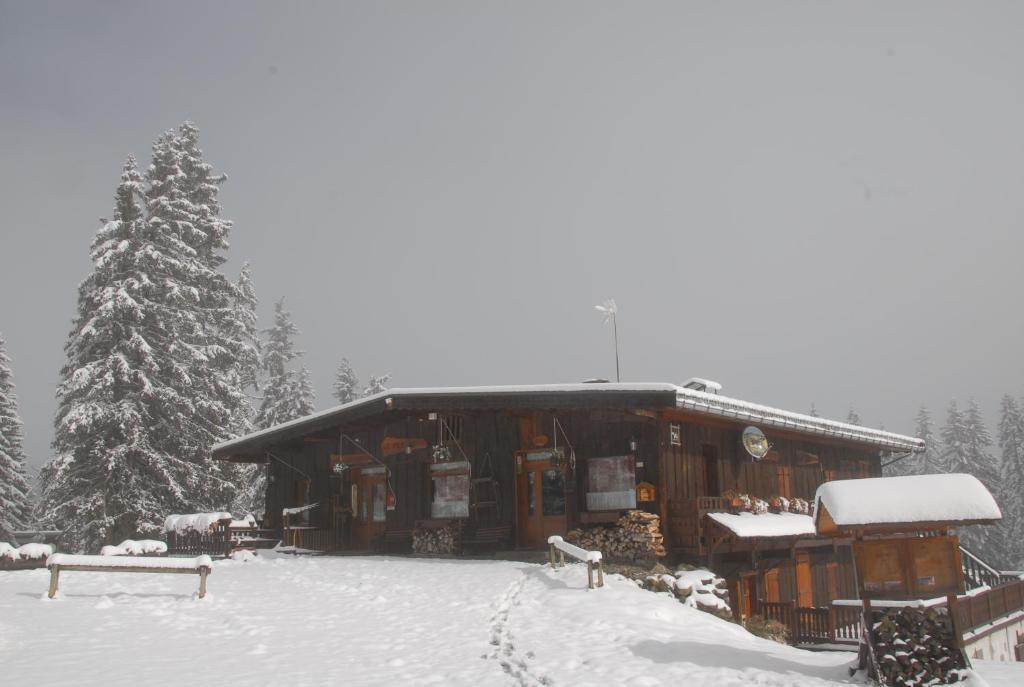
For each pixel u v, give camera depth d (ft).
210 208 138.92
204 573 49.19
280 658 33.94
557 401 62.95
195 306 123.03
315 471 90.22
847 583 90.68
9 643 35.24
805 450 84.84
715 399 63.72
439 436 74.33
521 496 71.56
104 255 108.27
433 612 45.78
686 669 31.89
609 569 55.67
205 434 116.37
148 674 29.99
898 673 30.71
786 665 33.68
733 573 66.28
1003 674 34.04
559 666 32.71
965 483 31.40
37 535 130.93
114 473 102.68
